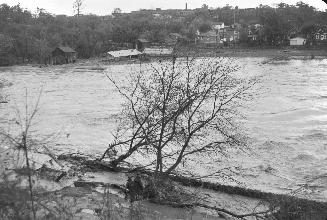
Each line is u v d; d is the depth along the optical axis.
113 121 29.91
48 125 28.89
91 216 9.37
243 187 14.78
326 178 17.75
